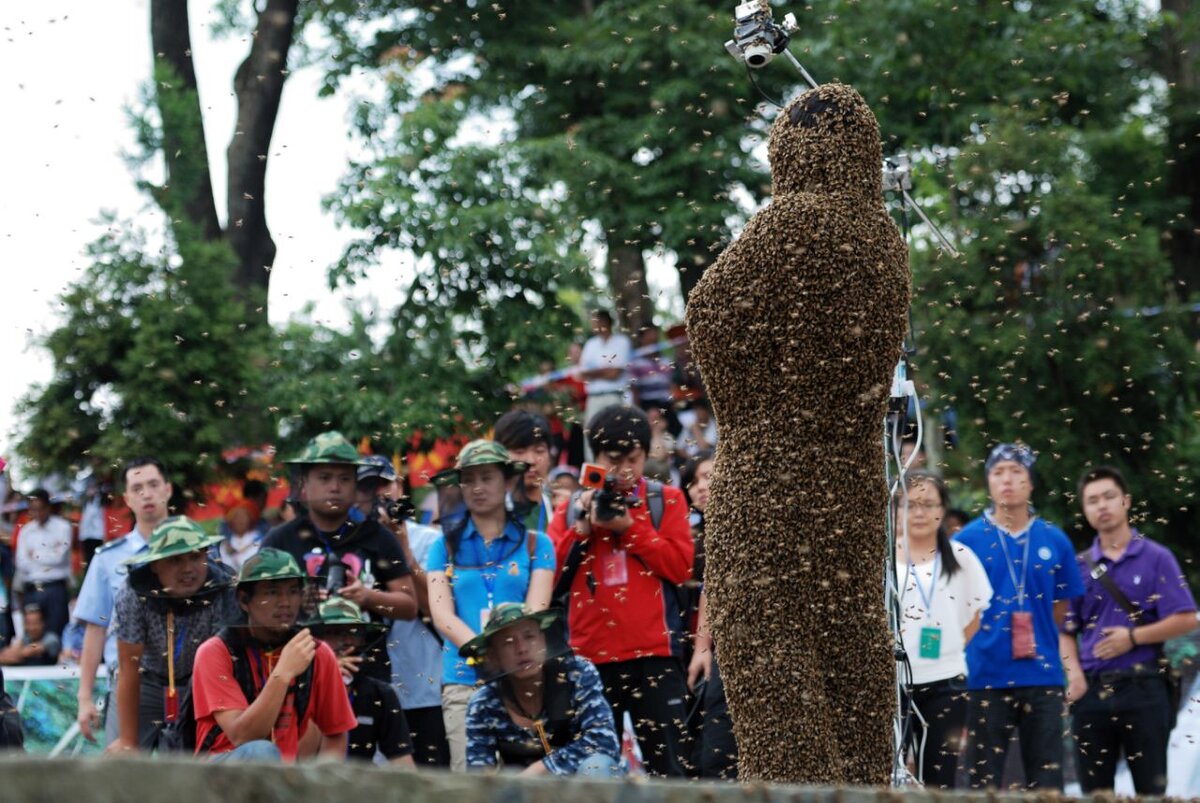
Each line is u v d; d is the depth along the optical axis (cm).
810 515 1012
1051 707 1530
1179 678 1656
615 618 1458
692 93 3506
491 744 1297
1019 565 1563
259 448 2678
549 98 3862
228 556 2061
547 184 3494
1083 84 3712
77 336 2594
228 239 3572
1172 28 4016
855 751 1024
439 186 3334
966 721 1537
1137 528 2667
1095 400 2638
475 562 1472
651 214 3444
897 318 1030
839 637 1016
